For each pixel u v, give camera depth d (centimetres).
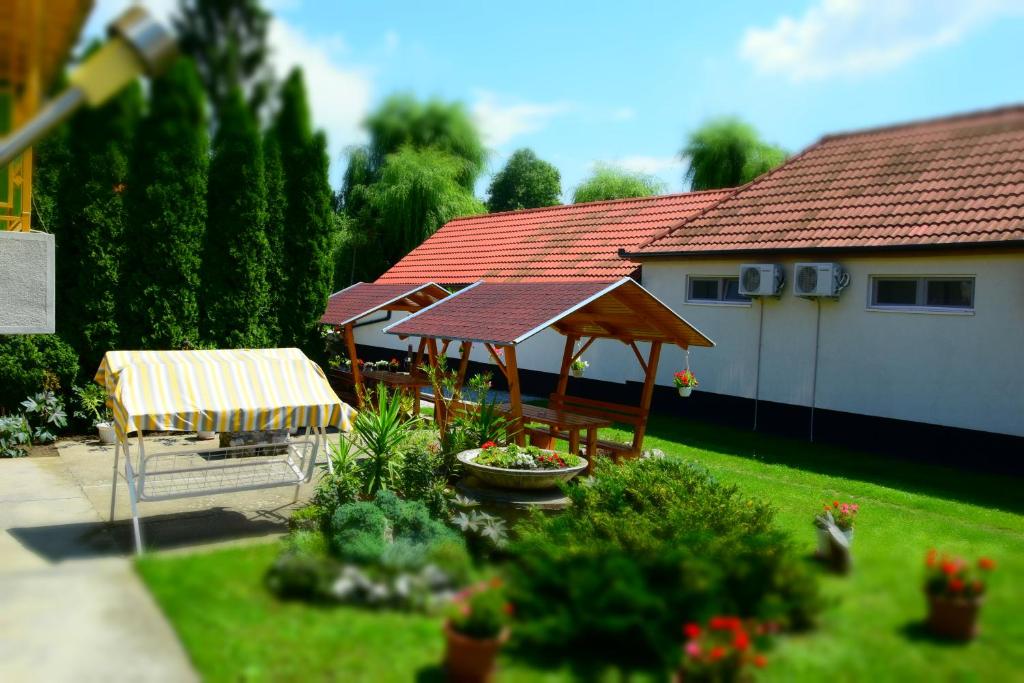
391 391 1363
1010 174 1236
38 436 1168
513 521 745
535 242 2131
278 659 374
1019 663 299
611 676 344
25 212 1055
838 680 303
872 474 1097
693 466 802
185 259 1318
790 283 1420
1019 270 1121
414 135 2711
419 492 771
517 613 380
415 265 2411
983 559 354
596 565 399
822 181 1530
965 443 1186
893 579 356
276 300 1477
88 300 1254
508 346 919
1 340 1168
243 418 725
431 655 381
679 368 1617
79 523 775
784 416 1433
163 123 1261
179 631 406
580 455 1041
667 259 1605
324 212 1508
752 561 385
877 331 1298
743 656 322
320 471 1017
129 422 674
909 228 1259
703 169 3362
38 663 373
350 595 435
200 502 867
